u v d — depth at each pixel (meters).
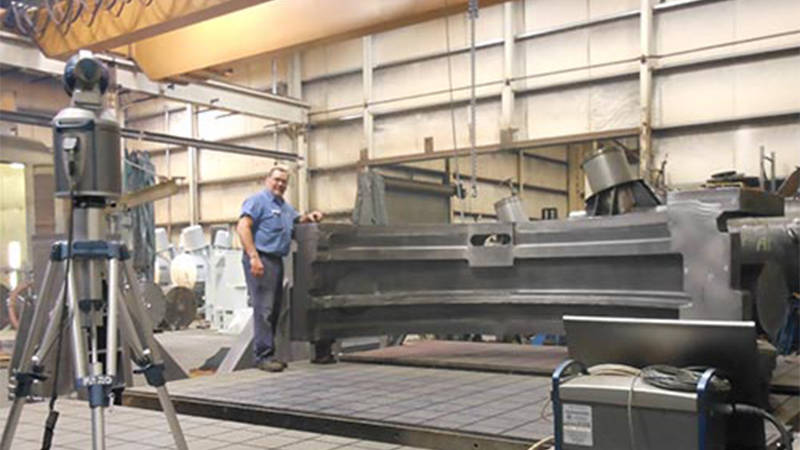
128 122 12.24
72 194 1.99
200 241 8.96
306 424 2.59
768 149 6.41
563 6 7.64
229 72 5.66
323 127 9.90
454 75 8.49
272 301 3.89
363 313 4.07
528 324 3.79
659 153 7.01
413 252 3.99
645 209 3.82
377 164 9.15
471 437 2.23
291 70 10.12
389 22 4.42
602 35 7.38
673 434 1.66
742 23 6.54
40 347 2.00
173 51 5.43
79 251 1.99
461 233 3.94
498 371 3.55
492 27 8.12
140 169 7.62
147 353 2.08
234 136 10.92
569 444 1.80
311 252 3.89
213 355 6.03
